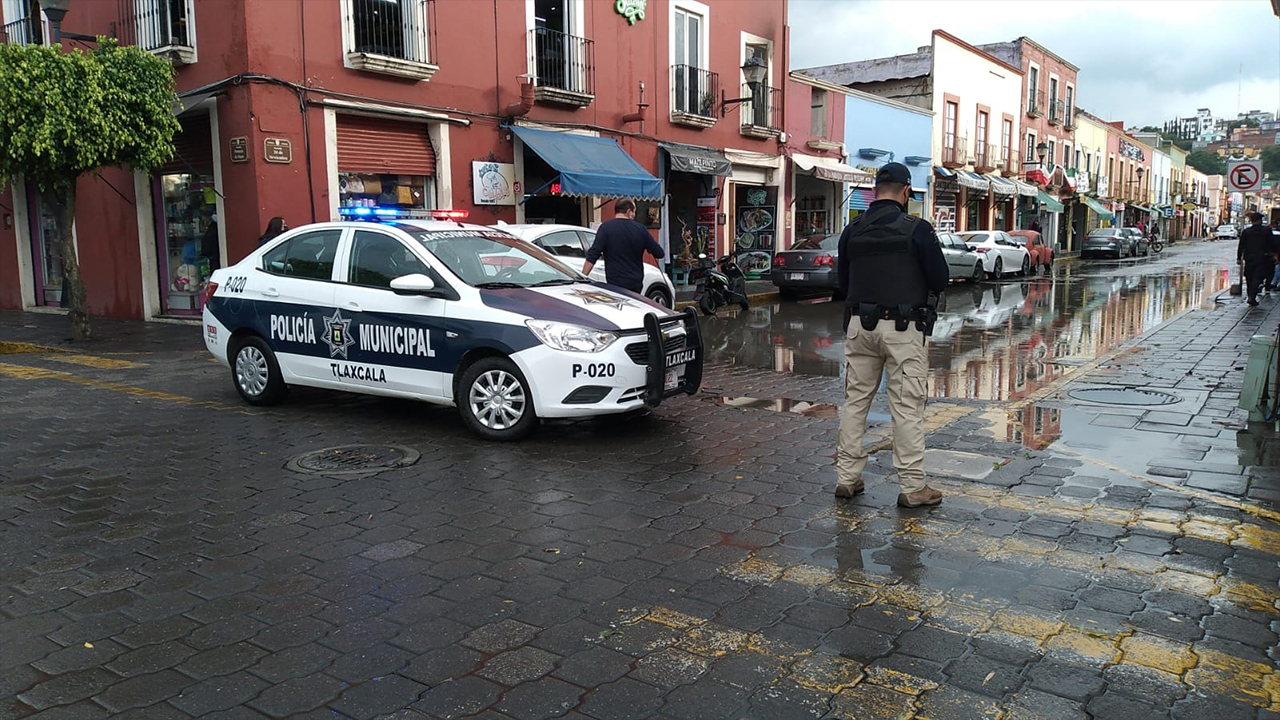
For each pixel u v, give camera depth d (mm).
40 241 16656
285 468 5738
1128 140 59000
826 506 4926
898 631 3436
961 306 17078
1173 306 16734
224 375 9297
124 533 4562
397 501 5066
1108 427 6652
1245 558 4117
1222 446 6062
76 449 6250
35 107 10242
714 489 5254
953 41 32969
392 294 6762
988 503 4930
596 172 15891
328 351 7125
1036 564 4070
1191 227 86875
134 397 8133
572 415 6184
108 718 2871
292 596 3797
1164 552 4199
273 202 12195
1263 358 6629
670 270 20109
